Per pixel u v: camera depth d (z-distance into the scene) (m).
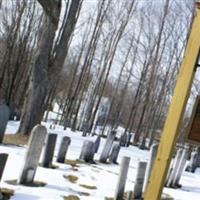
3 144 11.42
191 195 11.34
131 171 12.41
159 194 4.25
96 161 12.98
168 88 32.91
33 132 7.55
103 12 31.67
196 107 4.32
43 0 14.38
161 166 4.25
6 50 29.94
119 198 8.36
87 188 8.60
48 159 9.51
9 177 7.71
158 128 37.47
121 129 42.53
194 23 4.28
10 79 30.05
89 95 36.56
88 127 28.19
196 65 4.25
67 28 15.72
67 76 41.94
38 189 7.43
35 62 15.22
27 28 30.17
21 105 30.19
